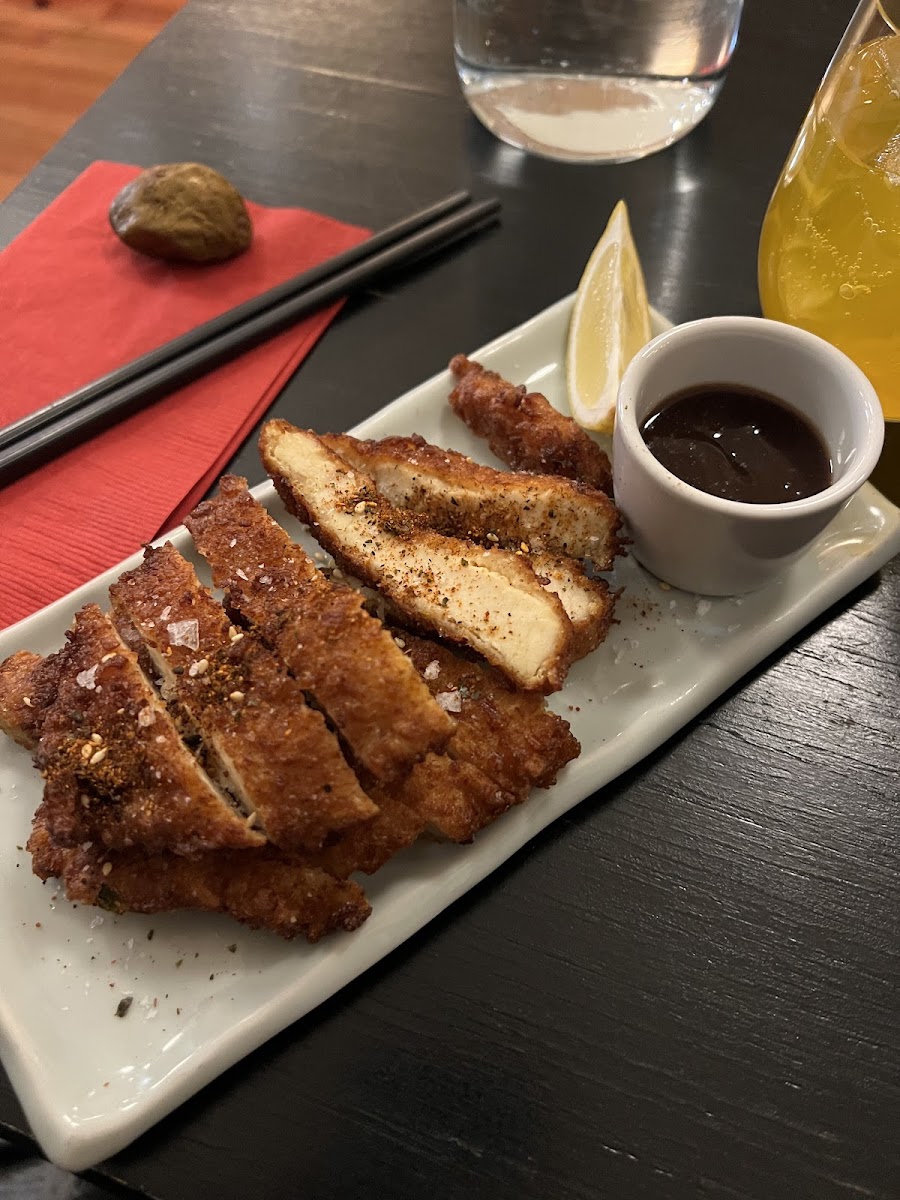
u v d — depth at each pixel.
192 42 0.44
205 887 0.22
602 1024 0.22
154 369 0.33
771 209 0.30
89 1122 0.20
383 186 0.39
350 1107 0.21
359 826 0.22
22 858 0.24
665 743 0.26
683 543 0.25
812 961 0.23
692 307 0.35
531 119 0.39
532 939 0.23
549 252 0.37
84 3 0.54
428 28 0.44
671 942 0.23
